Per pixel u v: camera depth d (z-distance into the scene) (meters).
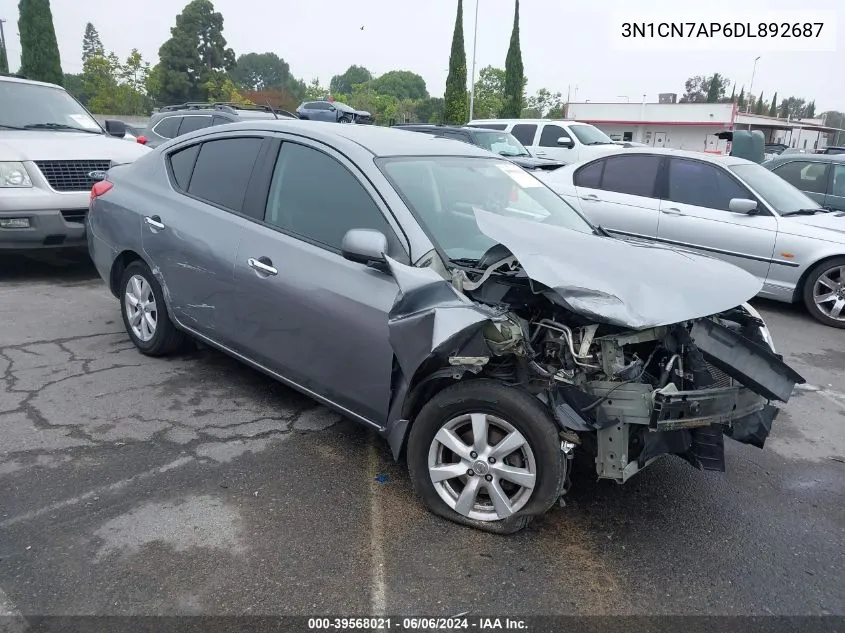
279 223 4.04
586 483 3.77
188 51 64.25
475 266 3.44
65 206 7.11
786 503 3.67
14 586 2.73
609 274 3.14
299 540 3.11
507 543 3.17
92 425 4.09
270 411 4.39
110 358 5.14
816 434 4.62
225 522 3.21
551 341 3.09
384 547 3.09
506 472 3.12
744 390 3.27
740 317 3.77
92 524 3.14
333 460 3.83
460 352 3.02
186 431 4.07
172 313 4.73
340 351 3.58
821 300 7.41
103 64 44.66
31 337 5.54
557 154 15.55
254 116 11.38
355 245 3.30
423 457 3.30
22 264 8.17
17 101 8.23
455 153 4.39
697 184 8.11
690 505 3.60
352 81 131.38
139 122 39.06
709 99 101.75
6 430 3.98
